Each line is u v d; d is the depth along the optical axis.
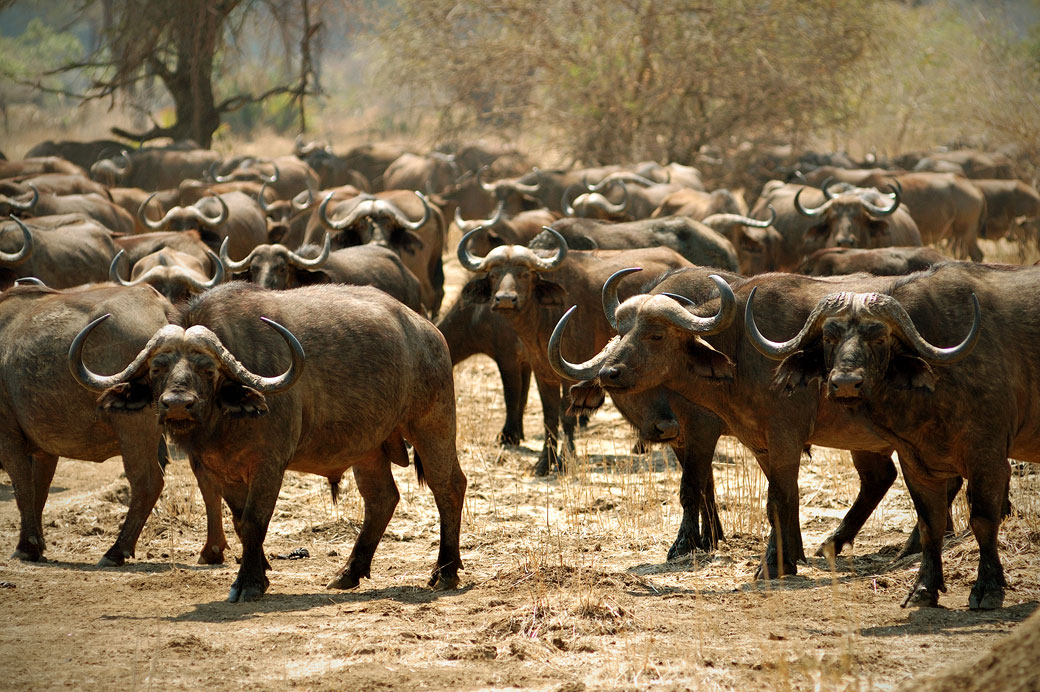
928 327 25.92
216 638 23.58
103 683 20.73
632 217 88.44
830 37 115.88
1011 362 25.45
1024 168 114.88
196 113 143.38
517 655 22.41
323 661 22.19
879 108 141.88
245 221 72.94
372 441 29.52
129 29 139.75
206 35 140.75
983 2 126.06
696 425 32.81
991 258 91.00
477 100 132.25
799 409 29.62
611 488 40.22
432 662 22.12
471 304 47.91
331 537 36.16
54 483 41.44
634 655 22.27
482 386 57.47
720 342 30.41
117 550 31.97
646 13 115.44
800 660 21.30
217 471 27.86
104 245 56.00
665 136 121.00
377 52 139.38
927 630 23.39
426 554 33.88
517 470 43.94
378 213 62.59
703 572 30.38
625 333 29.78
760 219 76.12
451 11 122.62
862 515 32.47
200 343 25.58
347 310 29.45
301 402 27.77
